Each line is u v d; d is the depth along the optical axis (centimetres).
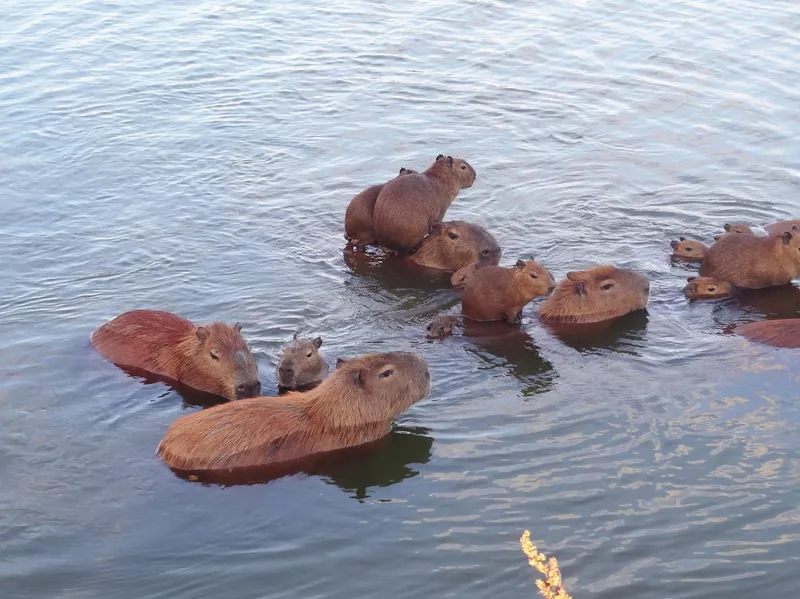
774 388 961
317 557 744
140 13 2208
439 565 732
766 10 2138
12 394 959
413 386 905
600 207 1416
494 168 1538
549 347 1070
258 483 833
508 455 867
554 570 629
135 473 842
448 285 1230
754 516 777
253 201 1436
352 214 1312
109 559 740
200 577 723
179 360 995
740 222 1365
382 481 834
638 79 1825
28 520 780
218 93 1808
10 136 1630
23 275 1219
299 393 909
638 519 776
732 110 1694
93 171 1518
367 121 1697
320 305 1163
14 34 2077
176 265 1248
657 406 938
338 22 2139
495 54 1953
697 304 1162
